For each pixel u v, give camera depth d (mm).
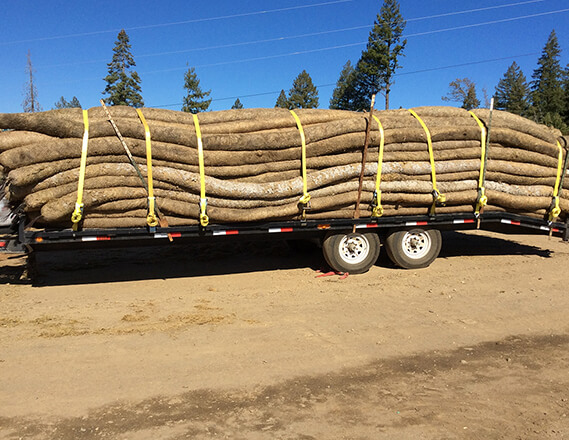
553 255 10922
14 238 7121
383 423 3723
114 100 55656
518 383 4449
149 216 7289
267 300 7211
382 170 8492
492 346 5387
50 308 6832
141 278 8742
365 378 4531
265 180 7965
